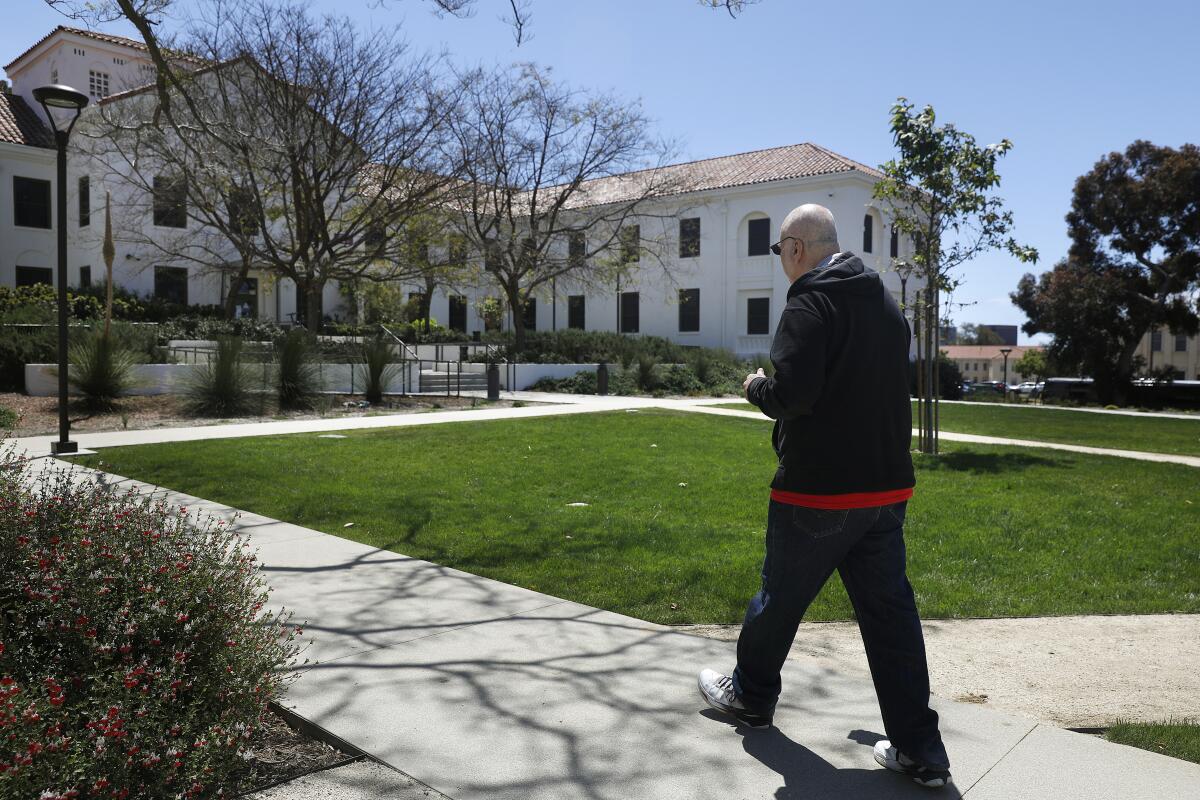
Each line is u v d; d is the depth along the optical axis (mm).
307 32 20344
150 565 2975
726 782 2723
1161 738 3125
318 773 2771
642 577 5297
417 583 5023
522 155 27547
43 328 17188
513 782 2703
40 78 32625
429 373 22703
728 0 8633
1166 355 61469
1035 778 2760
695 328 37500
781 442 2854
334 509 7215
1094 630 4578
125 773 2281
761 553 5941
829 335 2623
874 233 34594
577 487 8633
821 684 3580
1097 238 37094
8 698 2164
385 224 22547
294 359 16234
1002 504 8109
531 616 4438
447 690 3420
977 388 49562
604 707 3285
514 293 28969
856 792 2662
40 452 10086
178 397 15836
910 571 5723
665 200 36156
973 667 3998
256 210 20969
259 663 2902
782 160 36500
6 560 2947
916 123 11242
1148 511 7855
